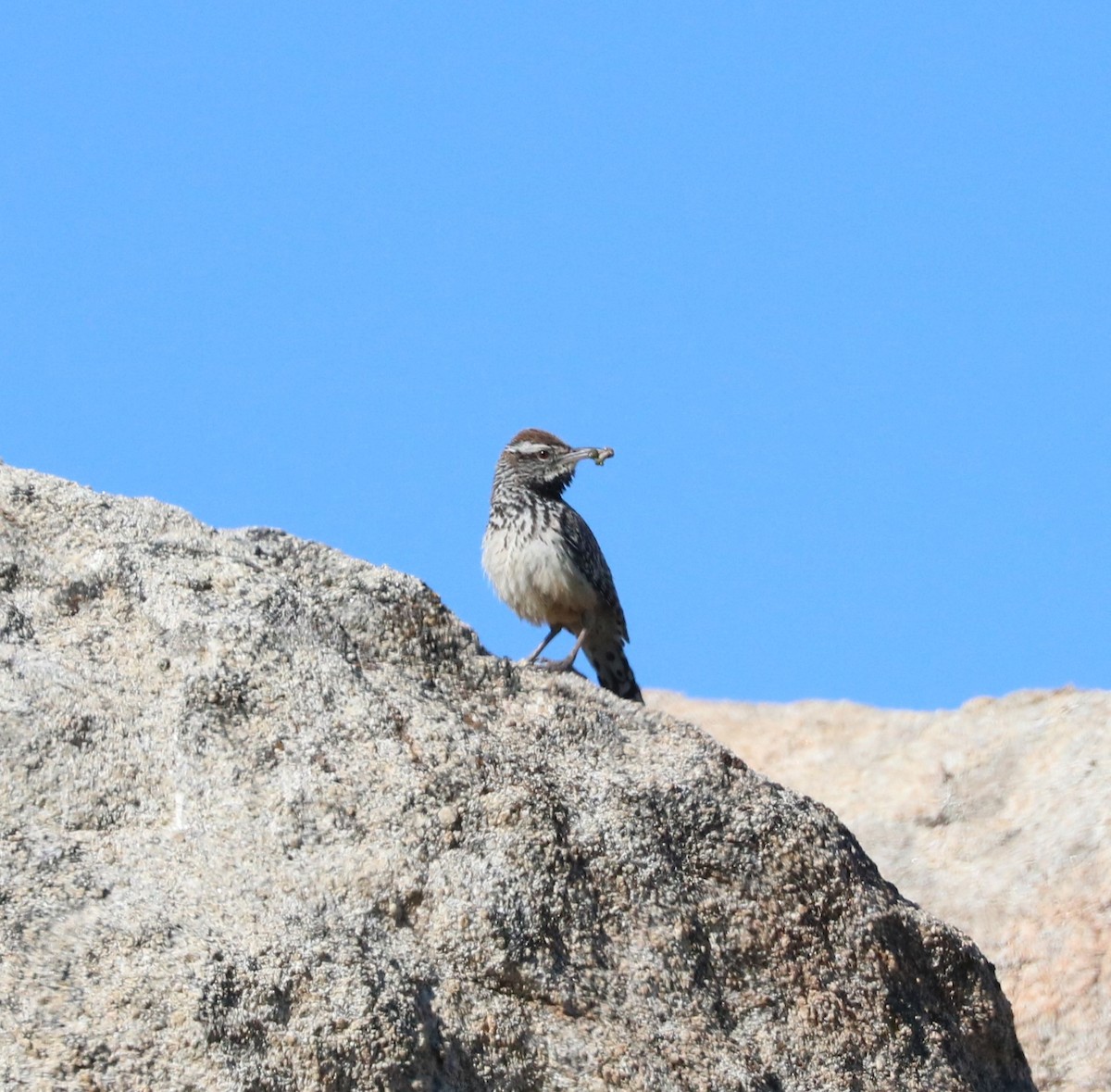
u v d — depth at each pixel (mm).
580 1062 10062
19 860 9594
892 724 25547
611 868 11109
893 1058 11492
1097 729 23188
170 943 9180
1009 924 19562
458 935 10234
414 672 12117
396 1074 9125
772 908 11586
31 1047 8516
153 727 10617
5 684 10562
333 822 10438
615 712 12430
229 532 12562
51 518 11766
